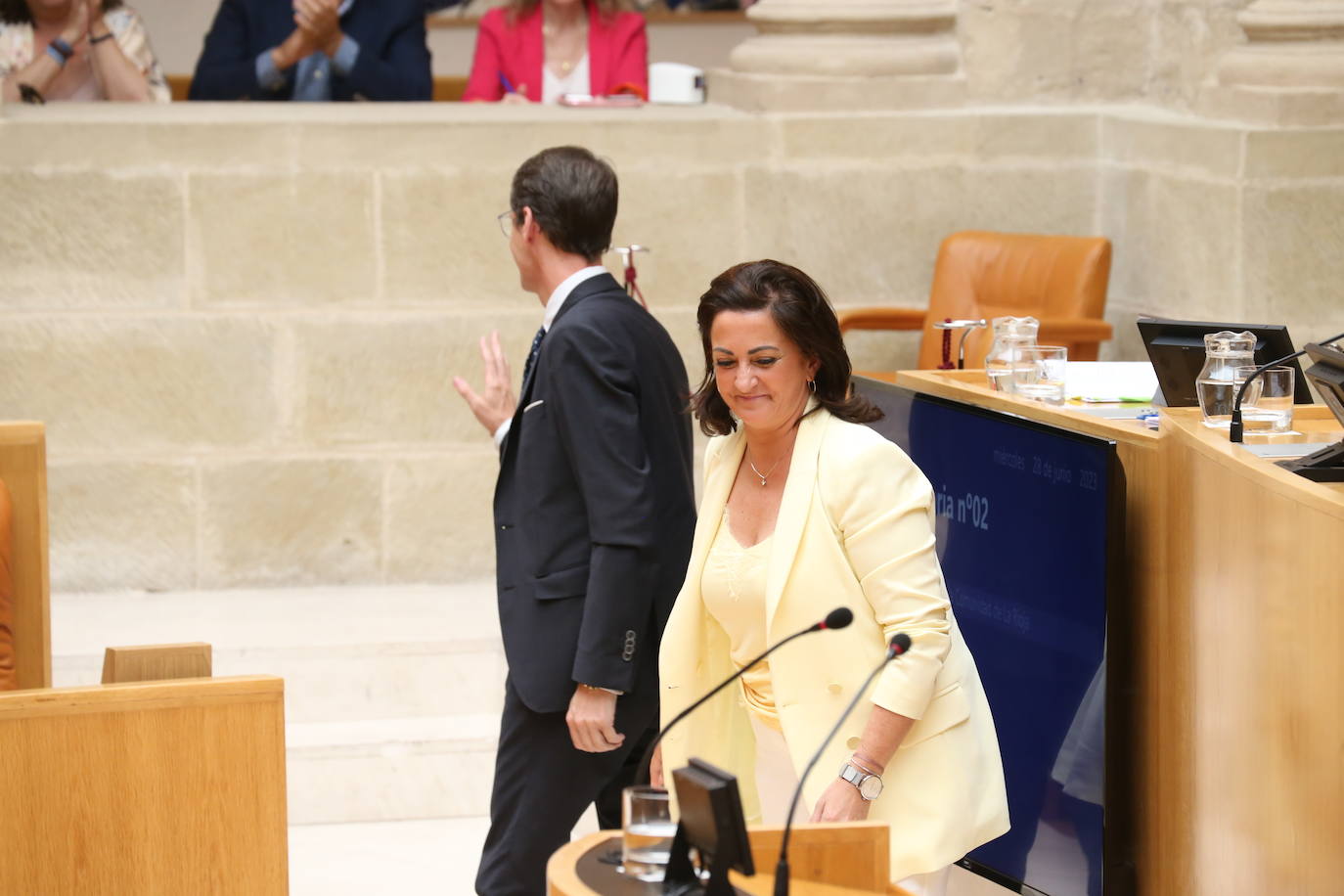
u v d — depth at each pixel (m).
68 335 21.44
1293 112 20.58
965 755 10.22
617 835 8.30
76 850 11.22
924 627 9.84
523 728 12.84
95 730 11.21
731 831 7.39
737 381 10.19
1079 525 11.96
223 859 11.46
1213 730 10.51
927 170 22.83
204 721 11.38
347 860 17.11
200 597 21.77
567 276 13.01
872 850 8.02
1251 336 11.36
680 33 35.84
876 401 14.59
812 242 22.73
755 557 10.36
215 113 21.84
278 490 22.06
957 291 21.80
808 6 22.75
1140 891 12.01
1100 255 20.95
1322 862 8.88
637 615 12.26
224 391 21.80
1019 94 23.44
